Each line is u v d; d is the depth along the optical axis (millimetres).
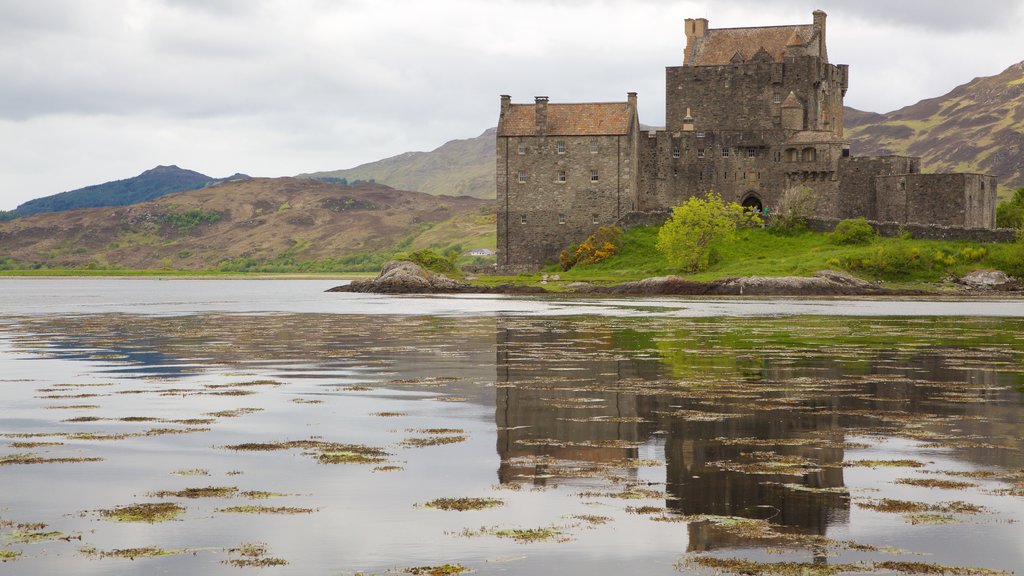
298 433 28641
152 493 21922
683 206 143500
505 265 158875
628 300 117062
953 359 47719
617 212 155375
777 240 149625
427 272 152875
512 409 32750
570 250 154875
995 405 33531
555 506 20969
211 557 17844
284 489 22281
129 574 17016
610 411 32344
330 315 86938
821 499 21406
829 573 17109
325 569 17266
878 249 136125
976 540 18656
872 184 151875
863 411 32281
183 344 56812
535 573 17078
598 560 17719
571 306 102250
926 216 146750
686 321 76438
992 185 154875
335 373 42406
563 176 156500
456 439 27750
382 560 17719
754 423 30172
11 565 17438
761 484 22703
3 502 21188
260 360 47844
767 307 99250
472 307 100812
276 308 102188
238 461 25016
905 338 59875
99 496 21672
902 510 20531
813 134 156125
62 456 25531
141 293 166250
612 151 154875
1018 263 132375
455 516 20250
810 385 38438
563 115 158250
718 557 17844
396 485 22672
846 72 173500
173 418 31062
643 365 45312
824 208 154875
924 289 129250
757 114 162375
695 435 28312
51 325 74500
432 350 52656
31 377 41281
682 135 160875
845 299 118000
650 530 19344
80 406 33375
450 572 17125
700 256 142750
